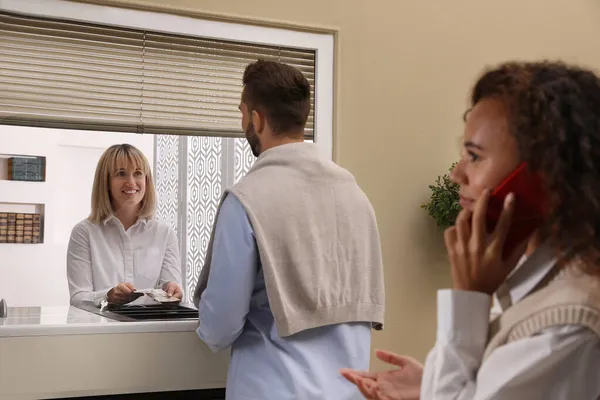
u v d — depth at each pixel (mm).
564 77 838
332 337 1992
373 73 2943
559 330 790
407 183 2986
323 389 1910
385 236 2947
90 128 2584
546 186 815
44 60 2514
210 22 2684
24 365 2154
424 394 879
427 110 3033
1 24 2459
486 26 3154
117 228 2922
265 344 1937
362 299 2049
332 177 2031
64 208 4125
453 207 2883
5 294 4023
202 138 4020
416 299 2990
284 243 1904
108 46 2586
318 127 2855
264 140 2049
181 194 4148
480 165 865
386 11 2971
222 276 1873
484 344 849
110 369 2240
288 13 2803
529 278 857
